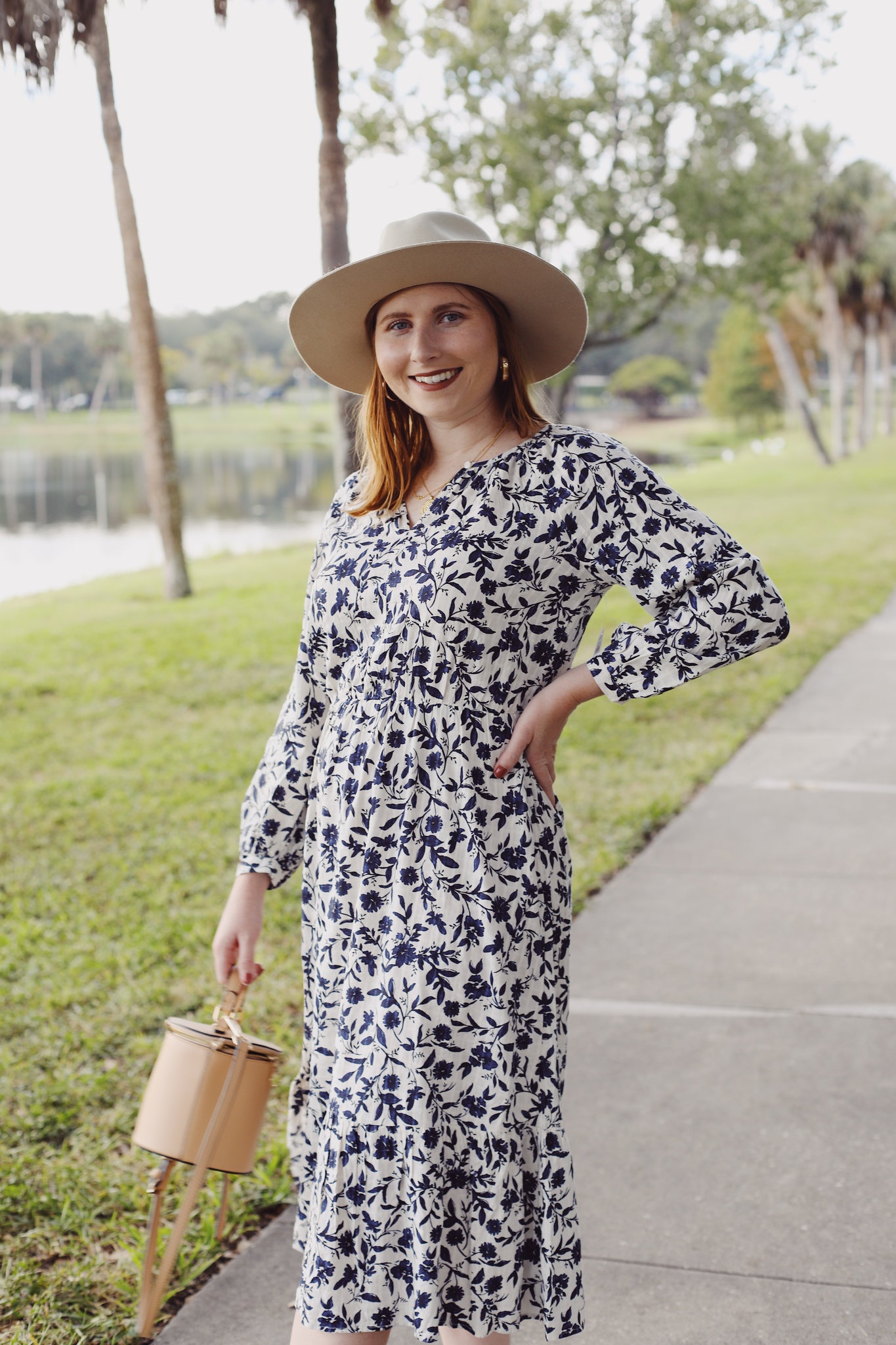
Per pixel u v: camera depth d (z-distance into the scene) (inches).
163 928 156.6
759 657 341.4
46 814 215.5
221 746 265.4
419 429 68.2
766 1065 115.2
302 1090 69.2
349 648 65.0
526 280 65.2
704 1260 86.7
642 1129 104.7
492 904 60.7
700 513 61.0
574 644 64.5
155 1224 75.1
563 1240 62.8
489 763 61.5
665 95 722.2
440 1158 60.7
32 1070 118.3
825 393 3432.6
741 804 207.5
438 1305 60.7
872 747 244.7
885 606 438.0
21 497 1504.7
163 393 526.6
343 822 62.5
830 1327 79.1
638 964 140.6
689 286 820.0
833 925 150.3
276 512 1257.4
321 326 71.7
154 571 706.8
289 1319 82.7
